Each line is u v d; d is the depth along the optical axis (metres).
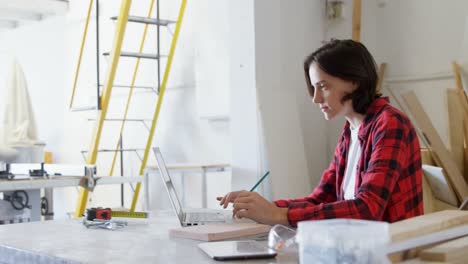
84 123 6.78
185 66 5.52
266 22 4.32
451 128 3.73
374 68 1.77
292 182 4.29
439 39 4.14
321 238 0.81
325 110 1.79
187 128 5.55
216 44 5.16
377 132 1.63
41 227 1.79
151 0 5.48
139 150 6.00
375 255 0.77
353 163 1.85
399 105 4.29
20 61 7.87
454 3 4.06
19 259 1.41
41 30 7.45
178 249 1.34
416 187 1.66
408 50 4.33
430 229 1.12
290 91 4.50
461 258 1.05
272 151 4.18
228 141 5.16
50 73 7.33
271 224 1.52
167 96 5.74
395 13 4.40
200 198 5.46
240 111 4.30
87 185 3.76
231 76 4.35
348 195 1.84
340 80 1.72
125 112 5.77
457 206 3.43
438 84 4.15
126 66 6.12
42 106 7.50
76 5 6.84
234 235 1.51
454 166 3.52
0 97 8.09
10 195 3.70
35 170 3.85
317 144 4.82
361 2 4.60
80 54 5.67
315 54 1.78
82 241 1.49
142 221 1.86
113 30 6.28
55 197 7.28
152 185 5.92
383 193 1.52
